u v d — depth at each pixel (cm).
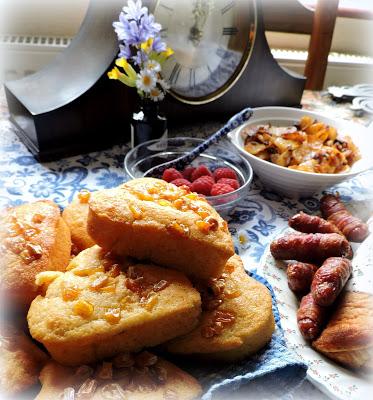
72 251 29
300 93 59
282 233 36
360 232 35
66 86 47
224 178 41
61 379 22
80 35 51
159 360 23
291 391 22
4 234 27
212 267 26
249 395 21
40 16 70
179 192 29
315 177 40
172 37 47
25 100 46
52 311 22
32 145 46
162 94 44
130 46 44
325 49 66
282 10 72
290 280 31
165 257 26
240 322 24
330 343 26
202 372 23
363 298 29
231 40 51
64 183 43
